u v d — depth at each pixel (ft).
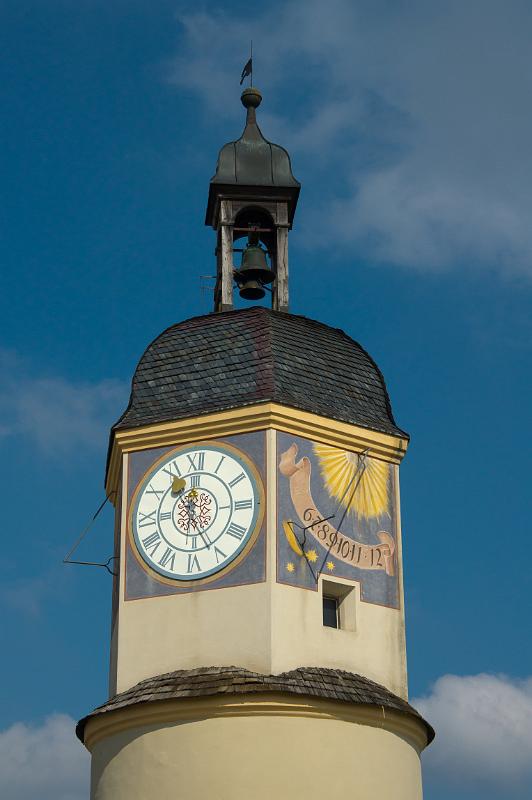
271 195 179.42
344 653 148.46
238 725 139.74
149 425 157.48
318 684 143.02
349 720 142.72
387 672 150.82
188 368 162.30
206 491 153.38
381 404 163.73
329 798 138.82
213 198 179.93
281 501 151.12
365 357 167.32
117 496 161.99
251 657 144.77
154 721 142.00
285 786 138.00
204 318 167.43
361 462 158.20
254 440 153.69
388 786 142.51
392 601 154.61
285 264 177.47
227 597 148.25
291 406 154.61
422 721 148.05
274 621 145.59
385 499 158.51
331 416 156.76
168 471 155.74
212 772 138.51
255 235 181.47
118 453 159.94
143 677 148.05
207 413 155.63
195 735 140.15
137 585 152.25
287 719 140.15
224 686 140.97
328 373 162.30
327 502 153.99
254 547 149.07
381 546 156.04
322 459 155.74
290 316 166.40
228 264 176.04
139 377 163.32
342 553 152.97
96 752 146.72
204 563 150.51
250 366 159.53
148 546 153.38
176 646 148.15
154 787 139.95
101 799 143.33
